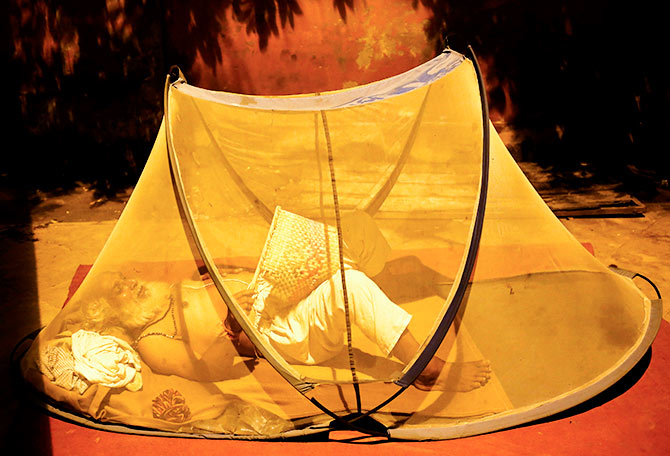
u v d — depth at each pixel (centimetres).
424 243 381
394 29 623
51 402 323
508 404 302
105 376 312
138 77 629
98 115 639
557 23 610
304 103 393
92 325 325
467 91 350
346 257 332
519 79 629
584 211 532
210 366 314
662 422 295
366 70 638
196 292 322
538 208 355
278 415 307
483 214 296
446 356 309
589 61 618
